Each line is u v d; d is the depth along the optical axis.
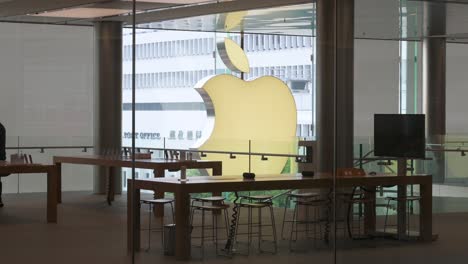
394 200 8.73
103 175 9.25
